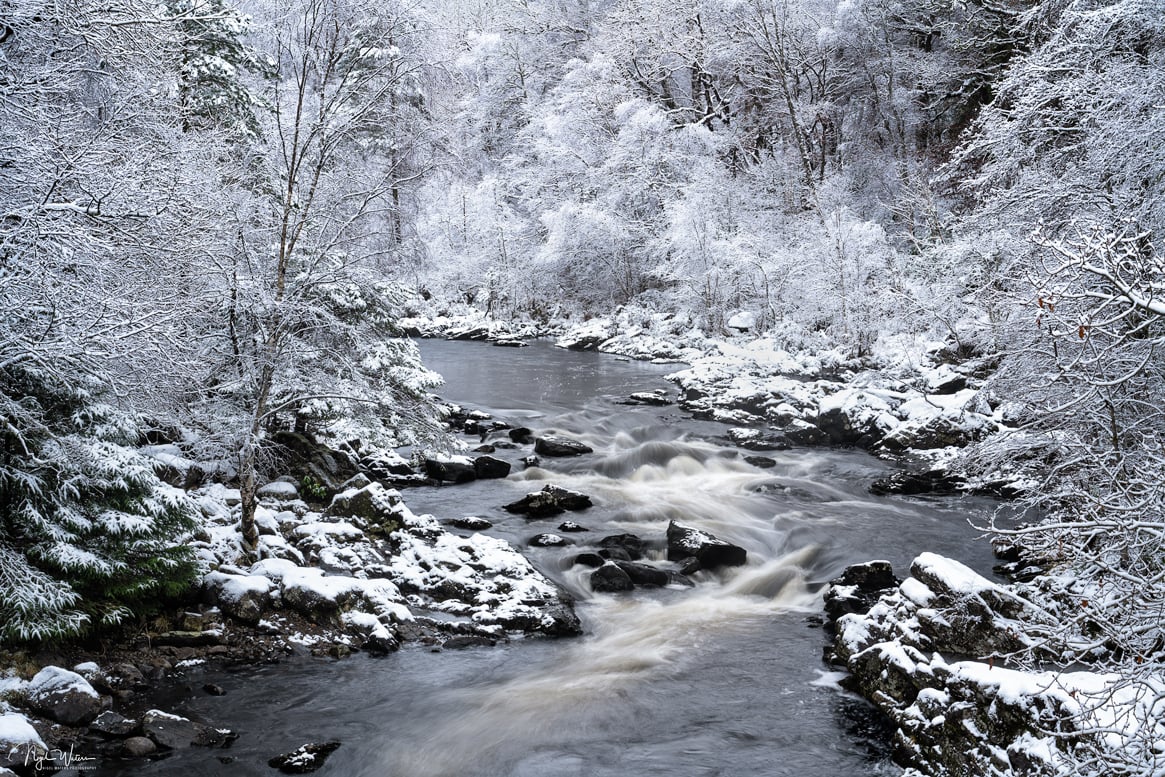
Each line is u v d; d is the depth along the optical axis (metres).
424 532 13.13
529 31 52.47
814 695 9.24
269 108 12.57
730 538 14.44
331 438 16.36
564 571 12.73
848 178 38.16
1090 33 15.49
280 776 7.52
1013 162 16.83
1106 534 6.26
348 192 12.93
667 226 40.16
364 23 12.25
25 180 8.52
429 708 8.84
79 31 9.14
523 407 24.70
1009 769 6.64
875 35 38.94
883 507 16.16
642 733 8.45
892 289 26.38
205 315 11.55
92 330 8.34
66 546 8.59
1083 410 8.99
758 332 34.75
